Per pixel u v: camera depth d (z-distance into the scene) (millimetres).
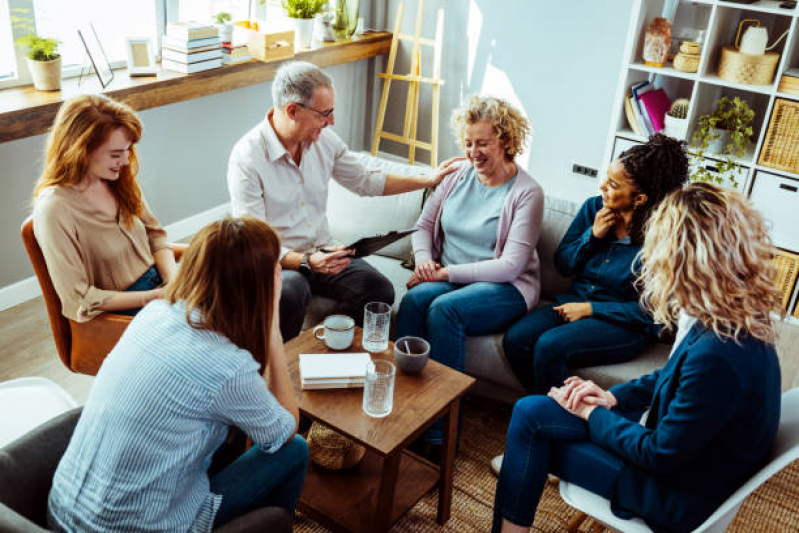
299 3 4008
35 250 1934
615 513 1578
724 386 1392
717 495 1483
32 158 2908
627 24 3920
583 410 1683
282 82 2293
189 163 3672
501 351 2375
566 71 4219
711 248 1410
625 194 2156
